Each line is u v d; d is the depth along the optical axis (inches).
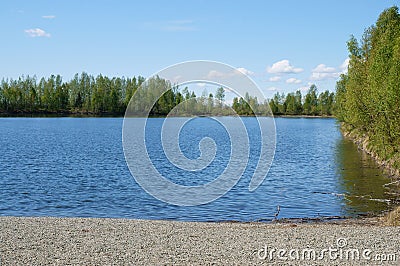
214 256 487.8
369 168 1385.3
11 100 5836.6
